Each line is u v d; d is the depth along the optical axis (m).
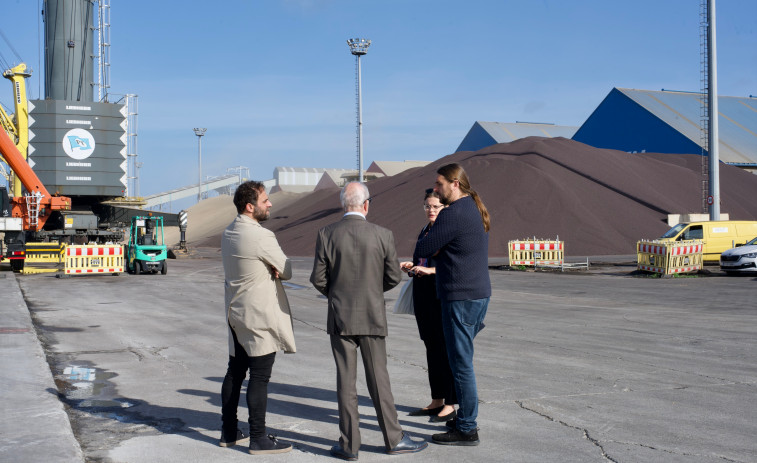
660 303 15.36
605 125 94.06
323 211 59.78
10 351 8.51
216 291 19.22
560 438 5.14
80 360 8.58
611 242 41.84
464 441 5.00
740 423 5.52
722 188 58.47
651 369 7.79
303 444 5.08
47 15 42.50
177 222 45.72
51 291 19.05
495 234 42.75
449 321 5.04
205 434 5.35
